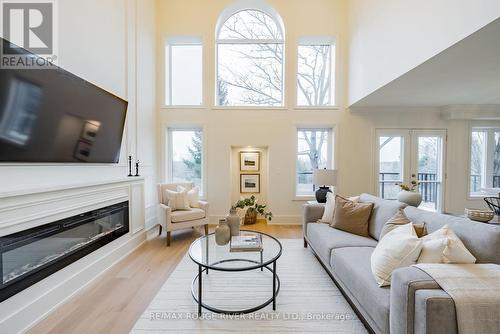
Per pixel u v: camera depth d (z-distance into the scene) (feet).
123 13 10.94
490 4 5.72
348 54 14.58
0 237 4.95
